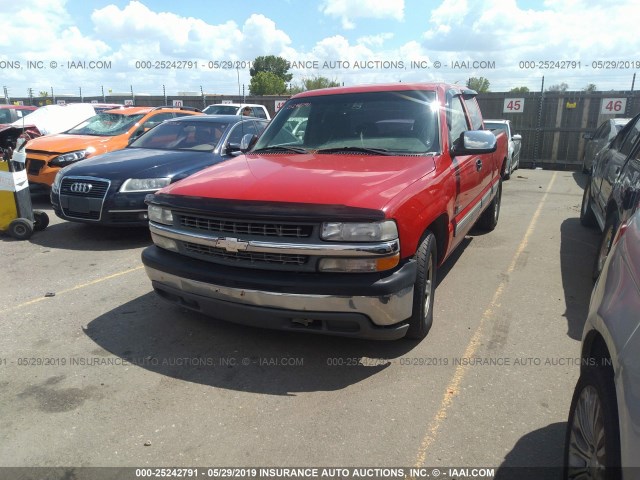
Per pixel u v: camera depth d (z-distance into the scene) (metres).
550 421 2.81
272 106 21.81
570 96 16.09
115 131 9.54
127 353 3.60
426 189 3.48
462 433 2.71
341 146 4.32
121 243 6.56
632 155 4.61
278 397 3.06
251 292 3.15
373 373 3.31
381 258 3.03
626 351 1.73
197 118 7.84
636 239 2.07
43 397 3.07
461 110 5.14
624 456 1.60
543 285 4.90
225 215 3.21
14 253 6.12
